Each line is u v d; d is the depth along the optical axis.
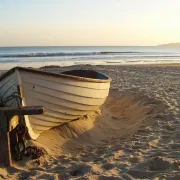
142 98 9.70
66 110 5.73
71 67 24.45
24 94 5.01
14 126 4.82
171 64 32.19
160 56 58.22
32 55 45.72
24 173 4.38
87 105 6.30
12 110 4.50
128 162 4.59
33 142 5.24
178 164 4.31
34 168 4.57
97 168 4.43
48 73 5.12
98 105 7.07
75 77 5.59
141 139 5.80
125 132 6.80
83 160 4.89
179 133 5.98
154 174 4.06
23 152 4.85
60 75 5.28
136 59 44.66
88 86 6.05
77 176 4.20
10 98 5.11
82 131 6.36
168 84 13.37
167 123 6.75
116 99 10.38
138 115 8.10
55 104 5.44
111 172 4.22
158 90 11.21
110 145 5.69
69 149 5.66
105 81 6.88
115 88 12.10
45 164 4.74
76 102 5.84
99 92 6.70
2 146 4.59
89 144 6.01
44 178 4.12
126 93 10.84
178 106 8.30
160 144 5.45
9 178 4.19
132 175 4.10
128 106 9.36
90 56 48.59
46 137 5.72
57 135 5.93
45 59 38.12
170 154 4.80
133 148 5.32
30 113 4.49
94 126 6.89
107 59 42.03
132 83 13.84
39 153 4.91
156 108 8.23
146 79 15.80
